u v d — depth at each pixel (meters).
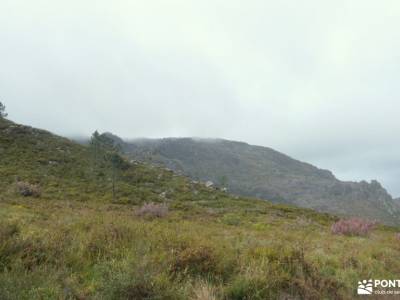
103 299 4.80
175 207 31.42
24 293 4.60
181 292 5.20
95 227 8.58
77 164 47.62
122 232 7.91
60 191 33.34
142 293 4.95
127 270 5.34
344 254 9.48
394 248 11.95
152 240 7.52
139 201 34.44
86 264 6.18
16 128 54.97
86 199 31.77
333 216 39.06
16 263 5.43
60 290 4.84
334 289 6.32
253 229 18.03
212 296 5.13
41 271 5.36
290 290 6.00
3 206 17.31
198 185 50.72
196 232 11.52
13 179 34.25
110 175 45.06
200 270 6.29
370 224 18.14
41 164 43.62
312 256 8.64
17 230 7.63
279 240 11.42
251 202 43.59
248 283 5.69
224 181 92.19
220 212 30.92
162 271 5.88
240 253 7.98
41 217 13.20
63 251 6.51
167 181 49.28
